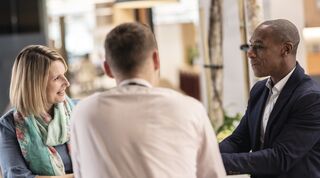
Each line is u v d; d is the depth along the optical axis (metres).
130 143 1.48
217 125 3.27
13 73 2.13
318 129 1.89
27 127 2.11
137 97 1.51
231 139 2.22
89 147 1.52
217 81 3.42
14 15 6.84
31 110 2.09
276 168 1.89
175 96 1.53
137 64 1.50
